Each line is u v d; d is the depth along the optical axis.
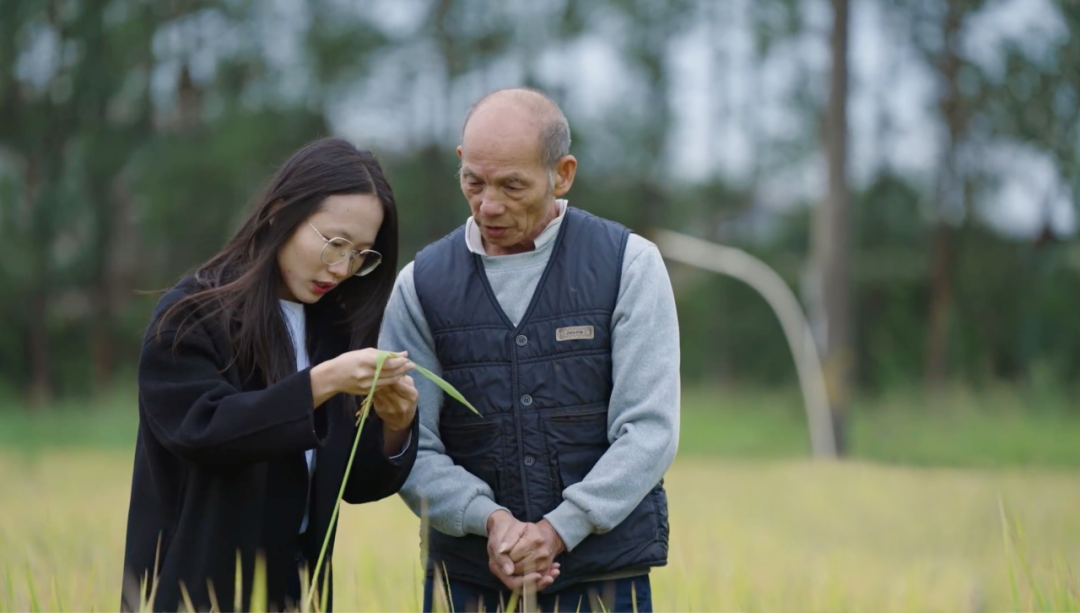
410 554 6.04
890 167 35.12
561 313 3.56
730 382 38.53
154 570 3.17
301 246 3.24
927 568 6.55
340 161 3.29
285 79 34.78
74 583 3.91
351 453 3.28
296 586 3.38
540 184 3.43
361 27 34.25
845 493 12.85
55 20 34.69
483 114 3.44
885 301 36.09
